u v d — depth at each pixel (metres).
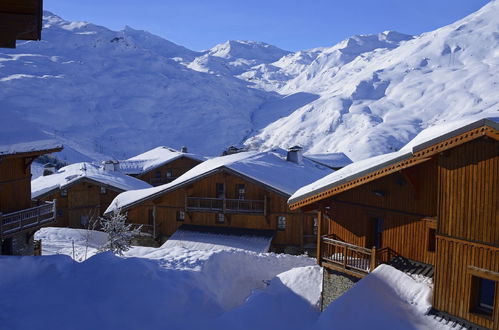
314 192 15.51
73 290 12.33
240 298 18.16
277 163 34.12
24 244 22.14
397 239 14.77
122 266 14.05
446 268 11.51
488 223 10.59
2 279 12.45
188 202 30.11
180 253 19.45
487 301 11.20
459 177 11.19
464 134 10.52
